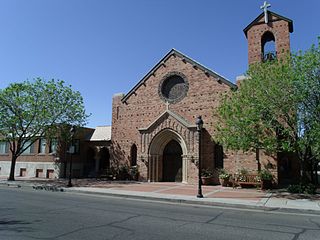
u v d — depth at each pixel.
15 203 13.02
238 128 17.11
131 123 28.33
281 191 18.64
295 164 27.61
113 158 28.72
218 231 8.14
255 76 17.42
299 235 7.82
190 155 23.78
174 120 25.03
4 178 31.62
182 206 13.36
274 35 24.91
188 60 26.06
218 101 23.83
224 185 21.61
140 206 12.92
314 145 15.34
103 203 13.63
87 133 34.72
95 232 7.68
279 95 16.08
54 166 32.12
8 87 26.38
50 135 28.25
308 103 15.94
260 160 21.47
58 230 7.85
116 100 29.70
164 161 26.62
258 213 11.71
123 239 7.01
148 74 28.16
